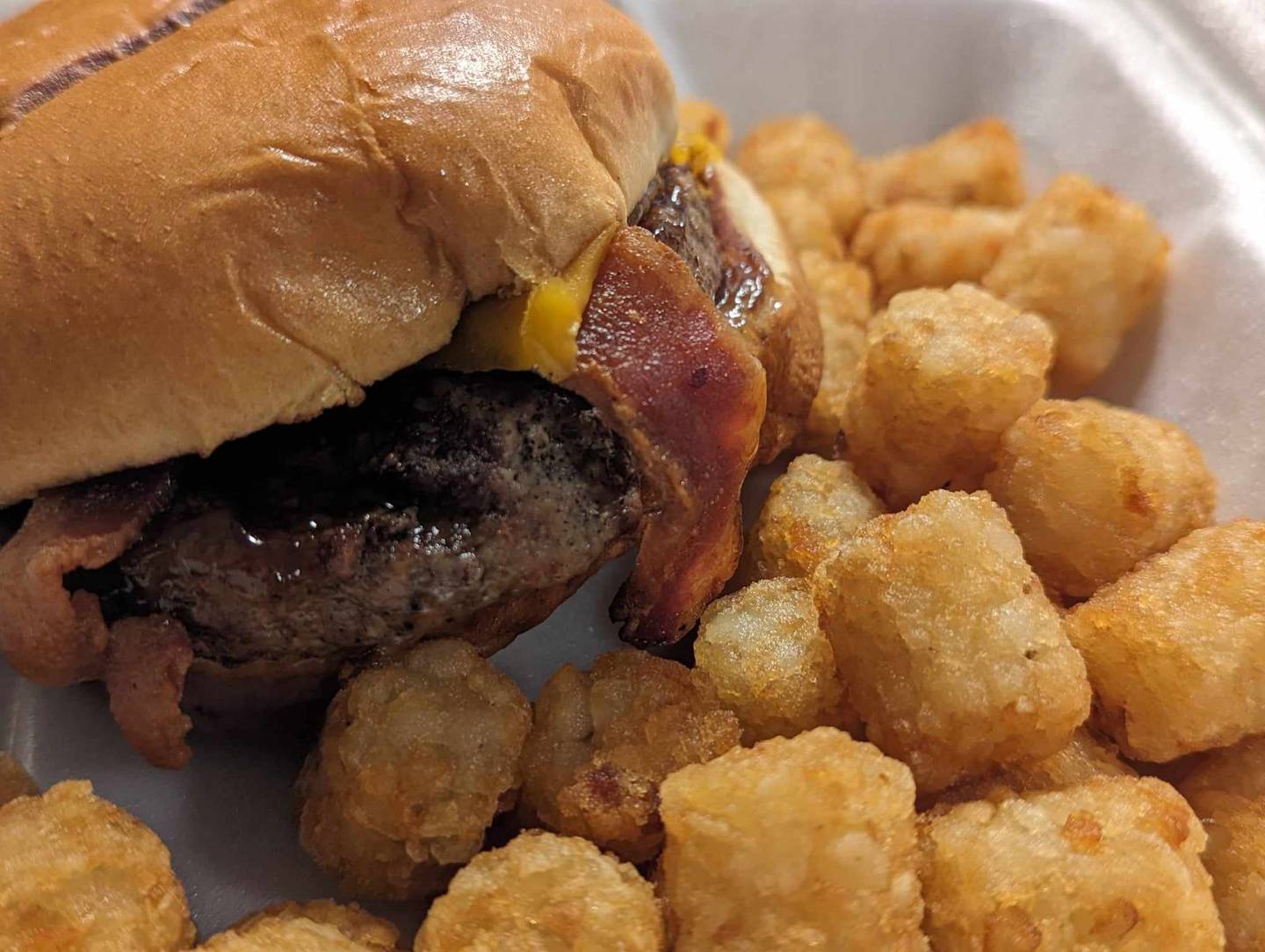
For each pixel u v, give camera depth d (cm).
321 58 10
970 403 14
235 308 9
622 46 12
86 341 9
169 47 10
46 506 10
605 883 10
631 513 11
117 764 12
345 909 10
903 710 11
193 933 10
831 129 20
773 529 14
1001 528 11
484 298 11
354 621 11
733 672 12
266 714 13
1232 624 11
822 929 9
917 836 10
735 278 14
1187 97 17
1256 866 11
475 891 10
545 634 14
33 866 10
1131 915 9
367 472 11
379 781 11
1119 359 17
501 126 10
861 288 18
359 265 10
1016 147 19
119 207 9
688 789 10
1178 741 11
